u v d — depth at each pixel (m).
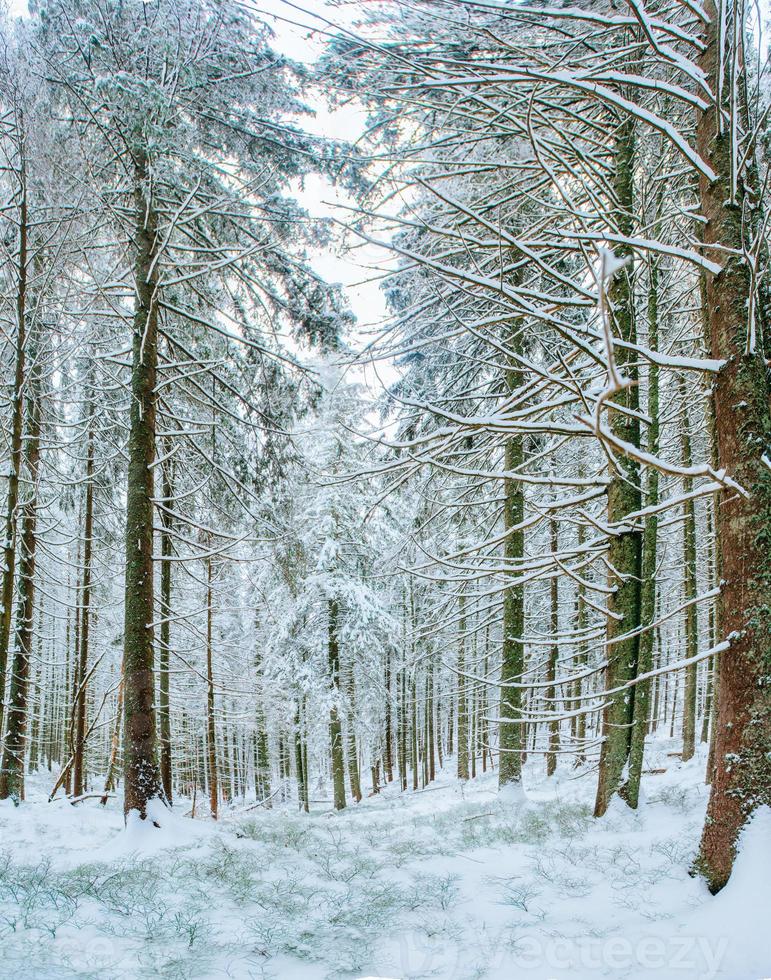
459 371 10.48
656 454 8.74
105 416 11.00
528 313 5.54
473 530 12.15
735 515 4.53
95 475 11.70
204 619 15.21
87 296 9.44
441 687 23.72
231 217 9.71
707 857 4.33
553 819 7.31
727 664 4.45
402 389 9.93
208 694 13.84
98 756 21.30
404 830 8.14
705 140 5.07
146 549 8.22
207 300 9.91
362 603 17.98
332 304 10.30
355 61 6.01
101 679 20.44
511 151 7.43
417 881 5.29
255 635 20.53
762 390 4.60
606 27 5.71
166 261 9.19
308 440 18.36
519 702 10.12
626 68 6.48
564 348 9.05
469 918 4.43
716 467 6.62
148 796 7.35
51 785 18.06
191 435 10.23
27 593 10.58
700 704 20.19
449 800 14.43
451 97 6.80
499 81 5.32
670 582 17.41
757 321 4.62
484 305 8.45
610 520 7.10
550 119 6.67
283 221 9.51
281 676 18.64
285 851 6.76
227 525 11.39
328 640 18.61
